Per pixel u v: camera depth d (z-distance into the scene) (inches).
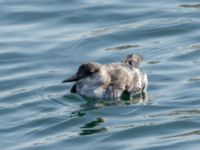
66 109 789.9
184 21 967.6
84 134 733.3
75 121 762.2
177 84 826.8
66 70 866.8
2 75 858.1
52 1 1029.2
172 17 981.2
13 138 732.0
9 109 787.4
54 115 775.1
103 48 916.0
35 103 799.1
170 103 788.6
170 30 952.3
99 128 744.3
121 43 928.9
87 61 884.6
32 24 977.5
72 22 981.2
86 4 1018.7
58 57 895.7
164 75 848.3
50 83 839.7
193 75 843.4
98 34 946.1
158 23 968.3
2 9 1008.2
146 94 816.3
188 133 724.0
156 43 925.2
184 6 1008.2
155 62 879.7
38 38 938.7
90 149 704.4
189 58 883.4
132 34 946.7
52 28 967.6
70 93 821.2
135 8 1007.6
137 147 701.9
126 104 800.3
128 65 847.7
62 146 712.4
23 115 776.3
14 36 945.5
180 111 769.6
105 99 818.2
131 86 827.4
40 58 893.8
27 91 823.1
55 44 922.7
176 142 706.8
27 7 1013.8
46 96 814.5
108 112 782.5
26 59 891.4
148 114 770.2
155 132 730.2
